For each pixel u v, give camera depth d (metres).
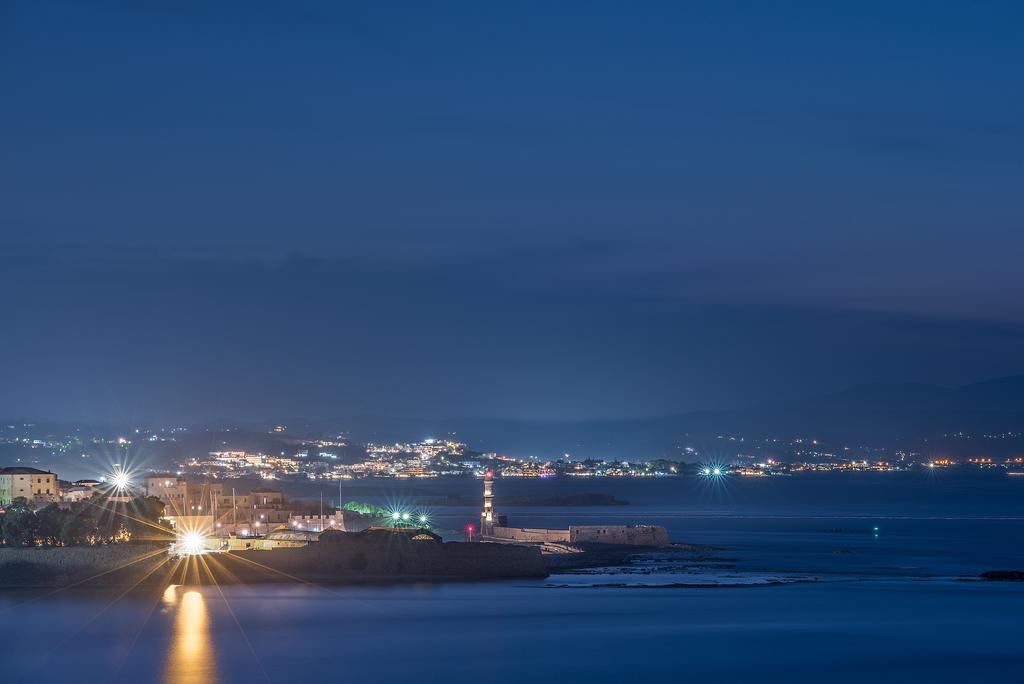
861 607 184.00
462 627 161.38
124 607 176.38
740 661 140.25
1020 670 136.00
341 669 134.50
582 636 155.50
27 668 134.75
